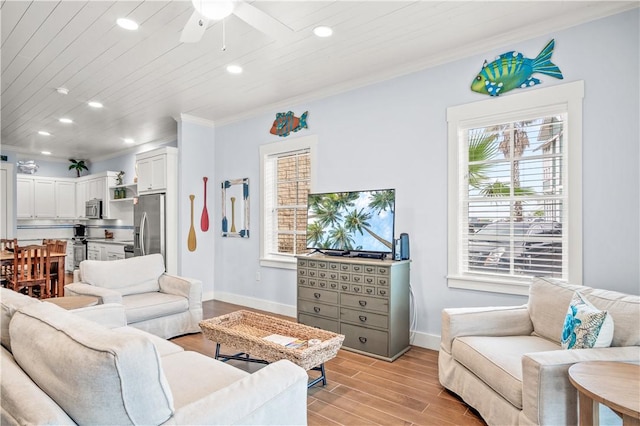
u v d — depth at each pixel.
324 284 3.55
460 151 3.25
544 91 2.80
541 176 2.90
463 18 2.67
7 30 2.76
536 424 1.70
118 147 7.17
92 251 7.50
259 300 4.85
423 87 3.42
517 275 2.99
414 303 3.47
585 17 2.62
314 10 2.55
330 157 4.10
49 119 5.17
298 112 4.41
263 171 4.79
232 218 5.20
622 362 1.71
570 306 2.09
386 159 3.66
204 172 5.32
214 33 2.84
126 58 3.26
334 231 3.75
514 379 1.87
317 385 2.66
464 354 2.31
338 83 3.92
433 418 2.23
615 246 2.54
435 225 3.35
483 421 2.19
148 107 4.68
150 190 5.39
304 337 2.78
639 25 2.46
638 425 1.31
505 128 3.05
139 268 3.90
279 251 4.71
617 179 2.53
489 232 3.13
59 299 3.01
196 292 3.83
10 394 1.14
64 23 2.67
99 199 7.66
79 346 1.11
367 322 3.23
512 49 2.95
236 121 5.14
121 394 1.05
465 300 3.19
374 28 2.80
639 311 1.87
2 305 1.66
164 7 2.49
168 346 2.23
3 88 3.95
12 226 6.79
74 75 3.62
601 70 2.59
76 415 1.06
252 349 2.52
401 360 3.12
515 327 2.50
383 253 3.39
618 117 2.53
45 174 8.13
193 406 1.23
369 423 2.18
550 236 2.86
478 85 3.11
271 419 1.36
